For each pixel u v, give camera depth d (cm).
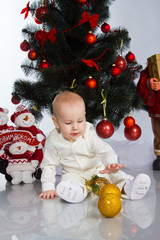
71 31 219
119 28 214
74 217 122
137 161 230
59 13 227
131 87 229
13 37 473
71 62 220
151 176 199
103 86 211
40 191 172
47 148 162
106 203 117
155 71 213
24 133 197
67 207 136
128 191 141
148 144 244
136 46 413
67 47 215
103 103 205
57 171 219
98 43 220
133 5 411
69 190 137
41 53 223
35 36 206
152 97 218
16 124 201
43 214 127
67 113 143
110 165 131
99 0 223
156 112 219
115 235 102
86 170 162
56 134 160
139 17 411
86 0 209
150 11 408
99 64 205
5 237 104
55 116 150
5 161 201
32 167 197
